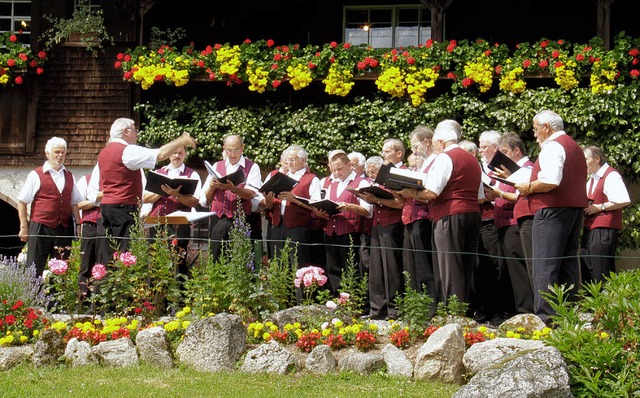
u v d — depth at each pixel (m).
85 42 14.41
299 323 7.97
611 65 12.81
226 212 10.30
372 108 13.68
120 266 8.57
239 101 14.25
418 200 9.25
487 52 13.27
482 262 9.84
